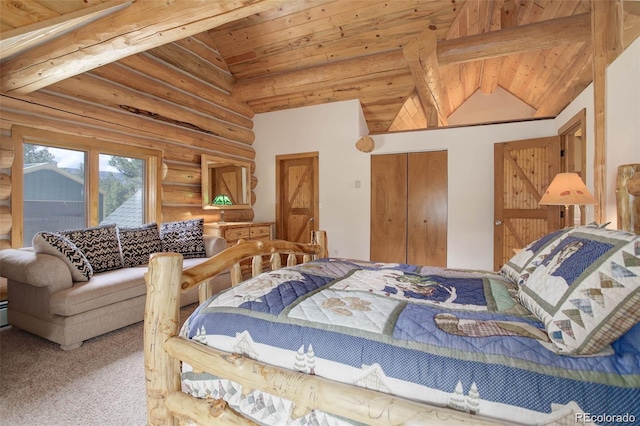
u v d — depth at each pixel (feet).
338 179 16.78
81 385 6.15
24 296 8.19
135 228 11.05
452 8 11.80
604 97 8.37
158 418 3.60
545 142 12.80
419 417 2.40
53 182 10.05
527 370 2.48
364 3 12.39
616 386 2.33
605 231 3.51
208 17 6.12
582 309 2.75
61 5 6.00
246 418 3.24
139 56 11.96
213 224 14.42
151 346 3.59
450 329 2.98
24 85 8.34
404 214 15.60
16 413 5.31
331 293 4.06
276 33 14.37
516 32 10.99
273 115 18.20
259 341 3.34
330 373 2.96
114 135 11.23
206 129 15.25
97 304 8.02
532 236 13.02
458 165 14.65
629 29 7.39
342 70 14.28
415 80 13.58
